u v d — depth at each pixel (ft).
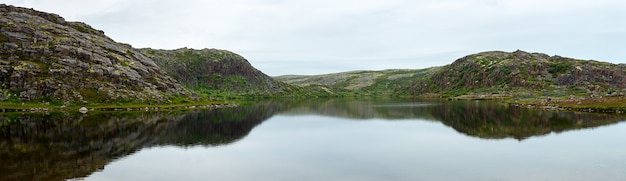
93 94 584.40
